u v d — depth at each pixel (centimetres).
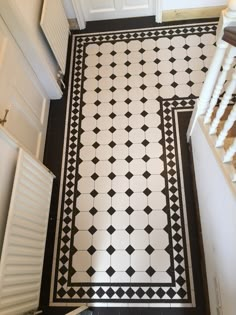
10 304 157
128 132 262
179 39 300
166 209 229
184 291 204
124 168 247
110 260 218
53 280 215
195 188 229
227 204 149
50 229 231
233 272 142
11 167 169
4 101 194
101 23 320
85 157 256
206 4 299
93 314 204
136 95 278
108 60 300
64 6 299
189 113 262
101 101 280
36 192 197
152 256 216
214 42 293
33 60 235
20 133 219
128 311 202
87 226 230
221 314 167
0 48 192
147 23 315
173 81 279
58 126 273
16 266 164
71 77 296
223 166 156
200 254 212
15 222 162
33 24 222
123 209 233
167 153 249
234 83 143
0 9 187
